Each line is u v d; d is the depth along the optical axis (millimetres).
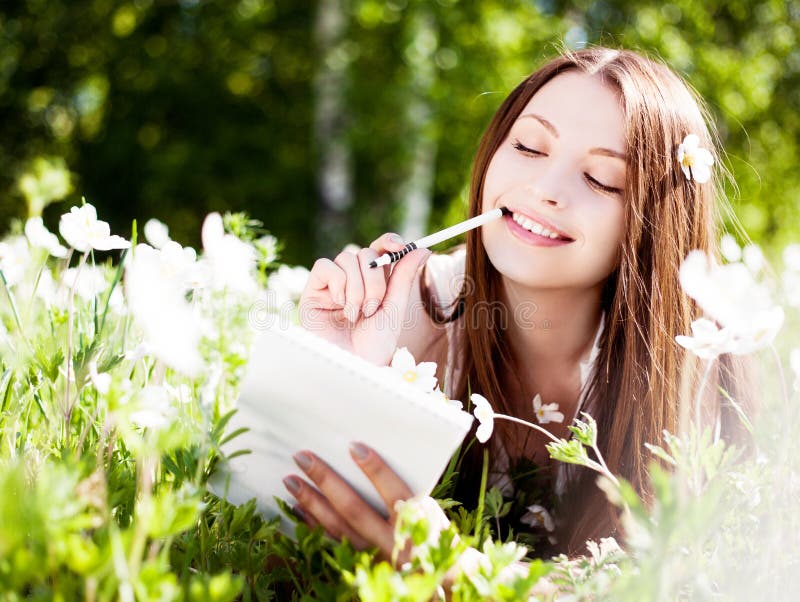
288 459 900
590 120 1279
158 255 1101
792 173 7941
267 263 1719
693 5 7551
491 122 1493
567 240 1300
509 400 1542
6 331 1181
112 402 710
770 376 1628
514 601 719
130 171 7938
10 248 1271
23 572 609
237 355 1352
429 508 932
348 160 7758
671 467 1304
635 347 1373
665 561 710
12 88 7898
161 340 691
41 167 1122
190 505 642
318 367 838
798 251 1231
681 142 1407
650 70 1411
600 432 1465
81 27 7852
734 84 7324
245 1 7602
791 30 8047
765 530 900
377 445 861
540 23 7348
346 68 7207
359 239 7789
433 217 8336
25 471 905
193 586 647
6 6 7809
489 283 1508
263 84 8133
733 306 755
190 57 7828
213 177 7820
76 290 1290
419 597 662
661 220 1364
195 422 974
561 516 1365
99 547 677
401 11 7098
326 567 842
